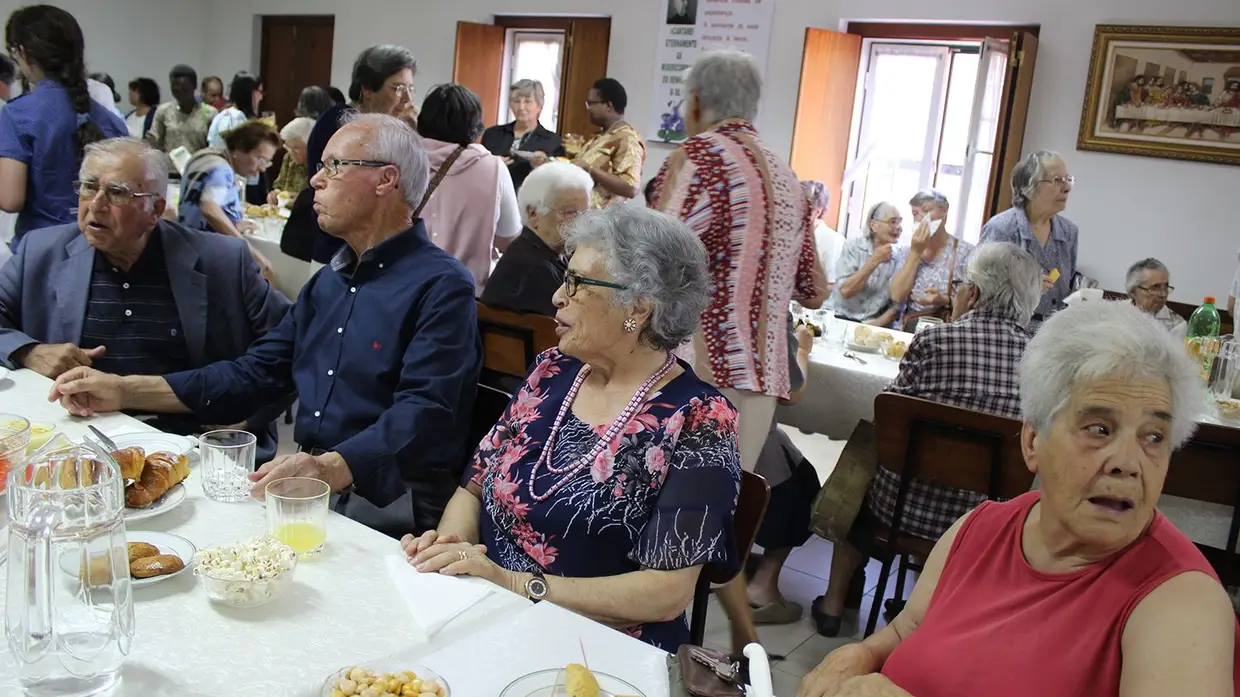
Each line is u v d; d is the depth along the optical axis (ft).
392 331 6.69
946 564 4.32
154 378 6.80
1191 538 8.07
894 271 15.29
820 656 8.98
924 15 19.63
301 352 7.05
